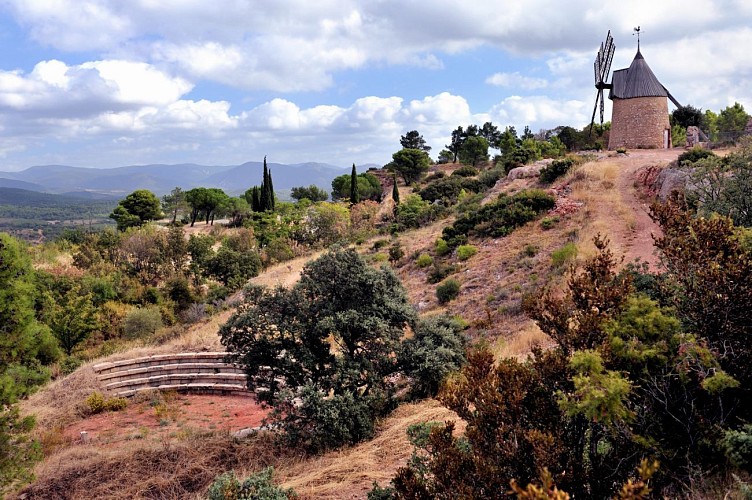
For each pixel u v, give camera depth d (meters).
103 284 37.12
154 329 32.25
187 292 39.94
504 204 32.69
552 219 28.70
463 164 100.56
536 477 4.39
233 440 13.68
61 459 13.70
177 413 20.89
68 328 29.48
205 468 11.91
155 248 45.91
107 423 20.03
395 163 99.88
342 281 14.44
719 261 5.74
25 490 11.65
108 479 11.87
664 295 6.30
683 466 5.02
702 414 5.31
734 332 5.43
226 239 55.88
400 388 16.50
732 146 37.16
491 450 4.86
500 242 28.91
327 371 13.68
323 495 8.92
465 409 5.39
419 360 14.48
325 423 12.02
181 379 24.64
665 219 6.46
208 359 25.09
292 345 14.43
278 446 12.86
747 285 5.37
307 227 56.94
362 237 48.44
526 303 5.85
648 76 44.47
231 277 42.88
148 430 18.61
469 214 33.66
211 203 90.31
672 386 5.35
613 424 4.96
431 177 94.19
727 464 5.02
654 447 4.81
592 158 37.84
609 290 5.45
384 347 14.57
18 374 12.89
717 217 6.04
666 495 4.95
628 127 44.94
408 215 46.84
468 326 19.98
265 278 40.91
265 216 70.44
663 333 5.23
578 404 4.43
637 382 5.25
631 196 28.78
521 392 4.89
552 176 35.91
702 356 5.09
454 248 31.02
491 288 23.42
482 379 5.45
